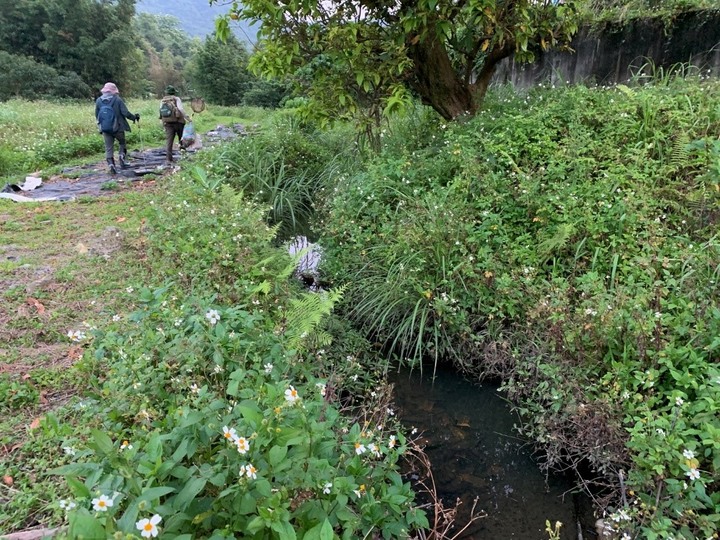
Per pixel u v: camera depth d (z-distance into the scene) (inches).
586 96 191.6
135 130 454.0
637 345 103.0
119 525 48.3
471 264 146.3
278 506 55.7
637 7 235.1
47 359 113.7
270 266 155.8
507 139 177.0
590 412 99.5
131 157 369.1
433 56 205.2
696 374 93.2
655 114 167.0
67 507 53.1
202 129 534.0
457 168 183.2
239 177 251.3
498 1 180.5
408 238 157.5
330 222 198.7
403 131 239.0
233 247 151.9
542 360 123.9
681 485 78.0
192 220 169.8
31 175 309.0
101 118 305.3
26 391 101.3
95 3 1294.3
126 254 169.9
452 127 202.2
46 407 98.4
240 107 970.7
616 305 113.3
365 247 177.0
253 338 100.4
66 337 122.0
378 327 155.5
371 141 232.1
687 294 112.2
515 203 159.9
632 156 154.7
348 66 195.6
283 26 189.6
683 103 169.5
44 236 194.2
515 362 130.2
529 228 155.5
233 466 61.2
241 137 296.2
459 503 96.7
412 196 182.4
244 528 58.0
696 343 102.0
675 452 77.9
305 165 274.7
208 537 57.6
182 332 93.6
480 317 141.9
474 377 138.9
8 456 84.7
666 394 92.4
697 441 81.6
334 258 183.8
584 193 149.3
